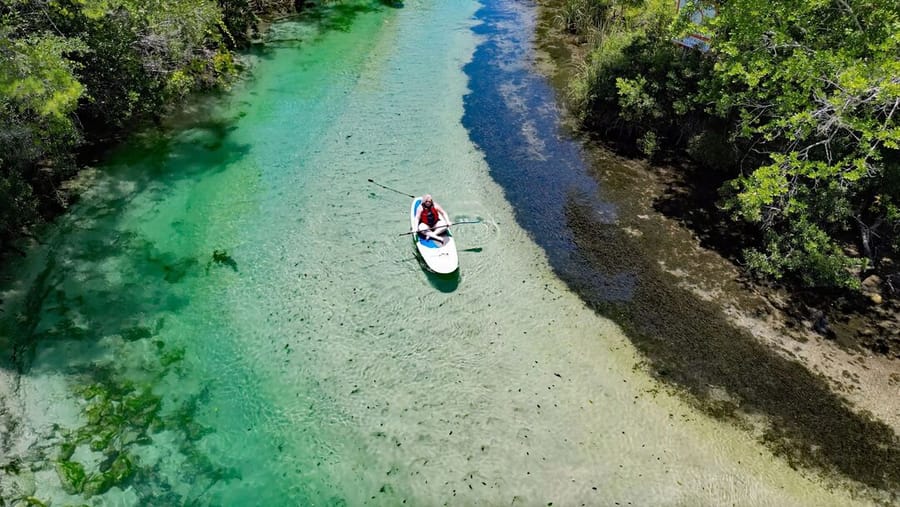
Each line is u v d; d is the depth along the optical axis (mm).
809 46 15422
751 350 14391
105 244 17016
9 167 16312
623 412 13062
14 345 13828
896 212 14891
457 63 29141
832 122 13602
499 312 15500
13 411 12367
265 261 16859
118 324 14703
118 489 11312
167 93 21172
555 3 37188
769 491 11609
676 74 21391
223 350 14320
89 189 18969
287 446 12352
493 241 17844
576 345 14633
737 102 16766
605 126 23500
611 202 19641
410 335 14820
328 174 20562
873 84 13023
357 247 17406
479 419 12922
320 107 24703
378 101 25422
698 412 13039
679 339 14734
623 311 15539
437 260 16531
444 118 24312
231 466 11914
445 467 12031
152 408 12859
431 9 35875
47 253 16438
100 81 19562
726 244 17734
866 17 14812
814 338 14656
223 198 19203
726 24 16531
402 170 20922
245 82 26203
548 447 12391
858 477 11773
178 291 15781
